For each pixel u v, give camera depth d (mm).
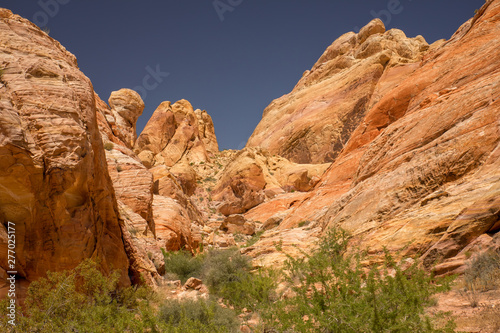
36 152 8031
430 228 10344
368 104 54000
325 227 17328
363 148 27688
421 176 13828
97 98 28422
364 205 15250
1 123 7633
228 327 7504
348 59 67188
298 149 58562
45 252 8102
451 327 4820
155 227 20578
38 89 8945
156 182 27922
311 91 68125
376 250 10992
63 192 8289
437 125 16125
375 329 4621
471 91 15836
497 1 25125
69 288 6707
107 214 10836
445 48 27859
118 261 10828
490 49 20031
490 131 12797
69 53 12695
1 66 8930
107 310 6473
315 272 5816
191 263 15898
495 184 10047
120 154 21422
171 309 7848
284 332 5730
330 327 4812
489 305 5965
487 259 7645
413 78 28047
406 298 4918
